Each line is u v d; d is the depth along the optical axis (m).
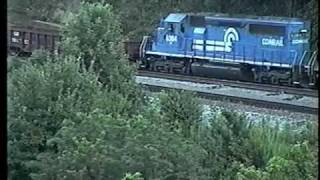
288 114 67.94
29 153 33.88
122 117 37.78
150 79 98.94
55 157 31.56
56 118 37.12
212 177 34.66
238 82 101.25
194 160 33.12
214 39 109.50
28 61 43.22
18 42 80.19
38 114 36.41
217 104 74.12
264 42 104.00
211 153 38.81
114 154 29.33
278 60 101.81
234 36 107.31
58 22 81.00
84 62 55.59
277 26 101.50
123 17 110.38
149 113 43.19
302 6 97.56
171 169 30.55
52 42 81.75
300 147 31.11
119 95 46.16
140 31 112.00
